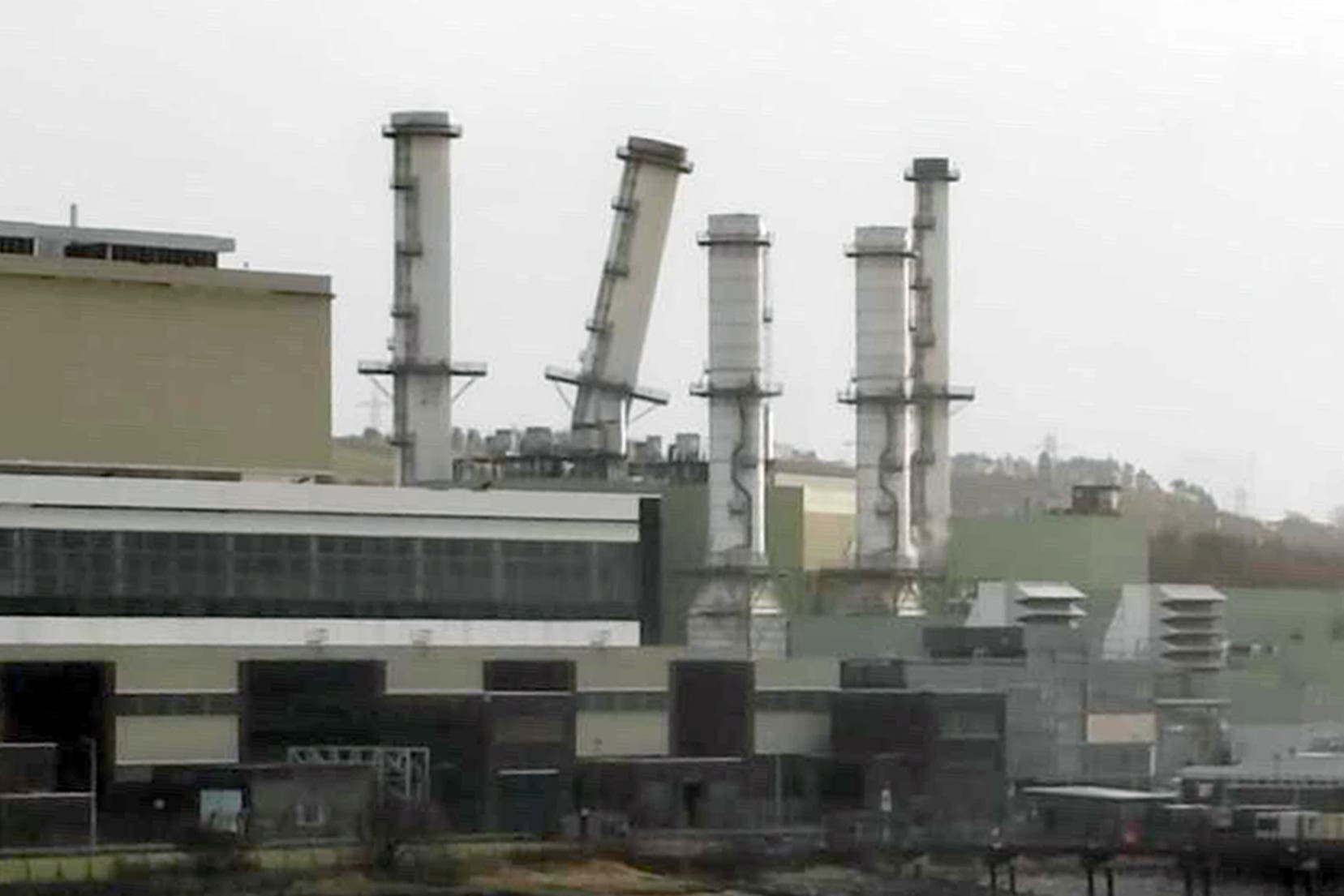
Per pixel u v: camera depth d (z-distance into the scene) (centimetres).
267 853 17588
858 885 18150
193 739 18388
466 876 17562
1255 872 18512
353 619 19250
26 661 17925
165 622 18600
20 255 19350
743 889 17812
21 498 18238
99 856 17150
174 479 19275
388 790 18462
